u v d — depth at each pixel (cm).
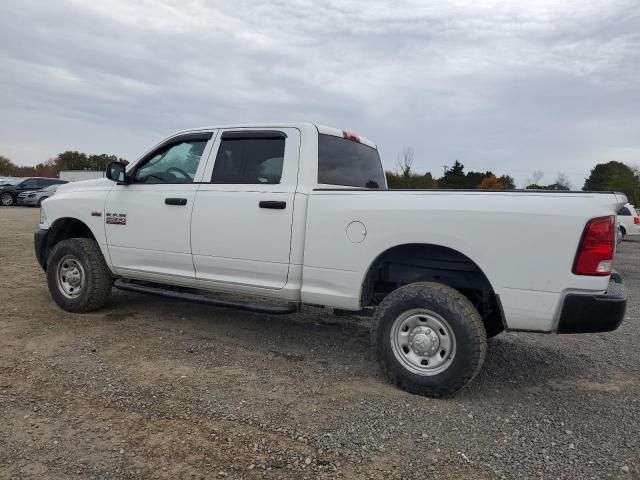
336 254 382
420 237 349
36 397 322
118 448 265
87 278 517
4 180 2861
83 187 550
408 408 329
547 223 315
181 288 537
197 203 451
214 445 272
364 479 247
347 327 526
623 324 596
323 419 308
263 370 389
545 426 312
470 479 250
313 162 417
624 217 1861
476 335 332
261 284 421
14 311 525
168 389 343
